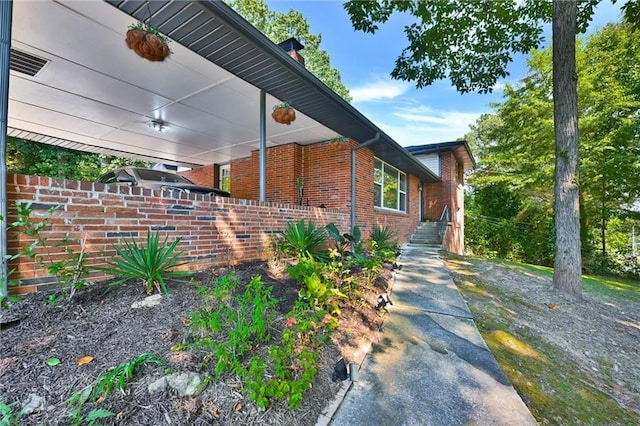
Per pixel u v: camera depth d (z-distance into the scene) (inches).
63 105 213.0
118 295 105.3
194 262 143.6
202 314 92.1
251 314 97.9
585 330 157.8
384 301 149.9
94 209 109.5
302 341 96.5
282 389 69.0
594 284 302.2
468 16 244.8
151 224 127.3
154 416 60.5
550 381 106.9
